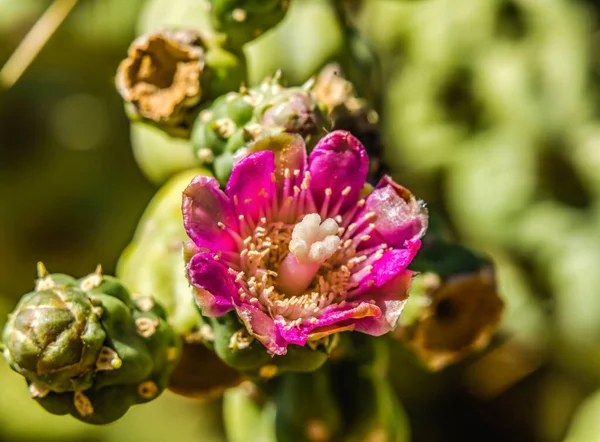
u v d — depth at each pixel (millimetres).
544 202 415
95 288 300
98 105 445
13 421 426
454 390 411
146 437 431
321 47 345
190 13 347
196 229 286
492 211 412
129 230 439
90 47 412
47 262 451
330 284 291
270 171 290
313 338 283
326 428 319
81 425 430
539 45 429
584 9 443
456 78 423
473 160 417
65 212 447
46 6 402
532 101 421
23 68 369
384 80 422
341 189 292
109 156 448
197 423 436
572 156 421
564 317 407
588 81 429
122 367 298
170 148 343
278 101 303
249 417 339
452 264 318
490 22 425
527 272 413
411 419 410
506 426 411
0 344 299
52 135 449
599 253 407
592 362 406
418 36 423
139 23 386
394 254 287
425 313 316
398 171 419
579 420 394
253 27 321
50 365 293
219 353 297
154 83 321
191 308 315
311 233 288
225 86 322
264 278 289
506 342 406
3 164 446
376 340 321
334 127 321
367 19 418
